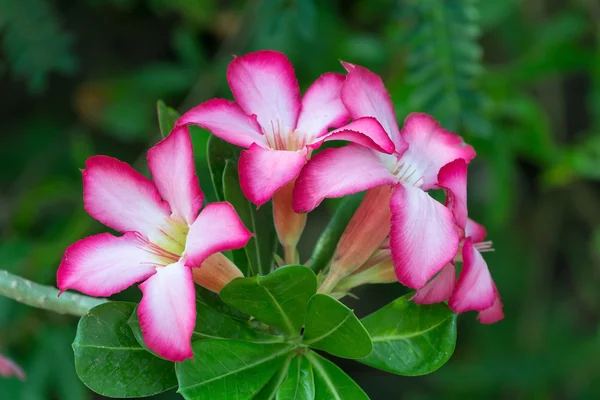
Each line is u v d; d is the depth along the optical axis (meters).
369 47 0.78
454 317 0.48
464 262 0.46
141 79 0.83
